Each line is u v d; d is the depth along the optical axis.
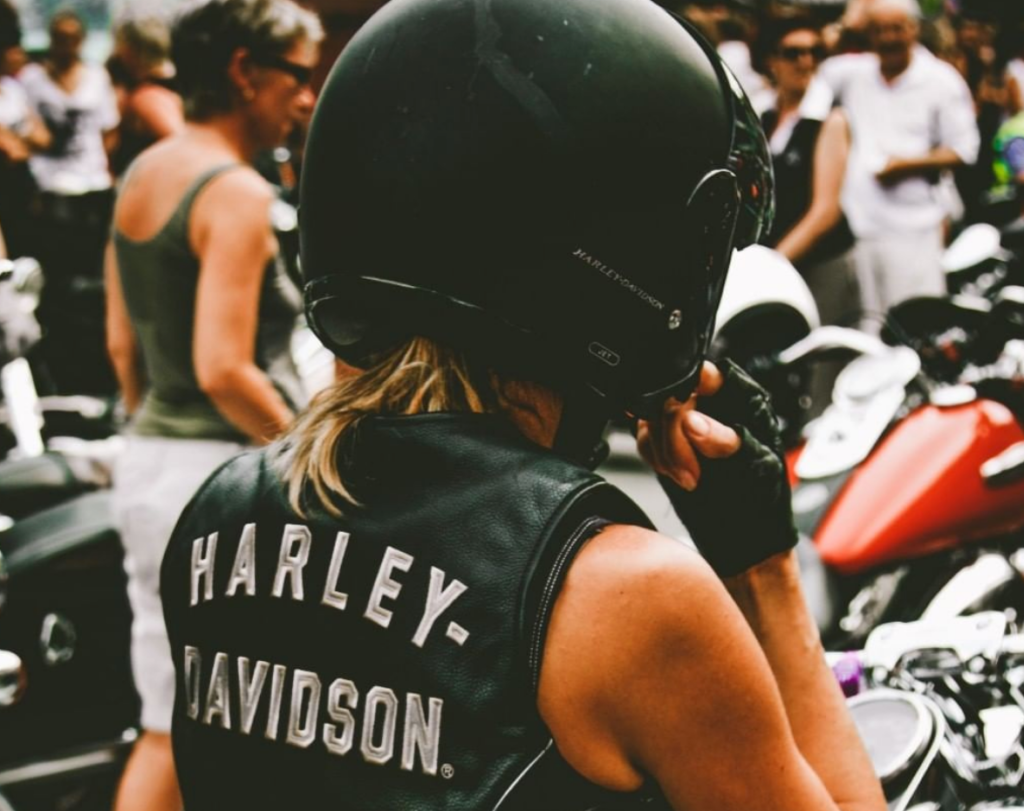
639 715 1.11
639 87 1.23
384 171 1.23
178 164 2.94
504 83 1.21
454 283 1.22
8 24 7.48
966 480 3.40
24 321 3.70
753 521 1.39
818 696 1.39
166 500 2.98
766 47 6.80
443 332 1.23
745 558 1.40
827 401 4.81
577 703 1.11
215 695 1.28
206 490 1.35
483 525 1.16
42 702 3.44
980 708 1.75
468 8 1.25
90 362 5.91
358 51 1.29
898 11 6.09
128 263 2.99
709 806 1.13
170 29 3.01
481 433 1.20
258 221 2.90
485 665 1.12
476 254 1.21
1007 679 1.78
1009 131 9.02
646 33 1.26
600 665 1.11
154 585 3.03
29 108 7.68
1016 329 3.98
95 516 3.53
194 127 3.00
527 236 1.21
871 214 6.18
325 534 1.22
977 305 4.06
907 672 1.78
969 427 3.46
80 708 3.48
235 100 2.97
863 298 6.09
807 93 5.92
